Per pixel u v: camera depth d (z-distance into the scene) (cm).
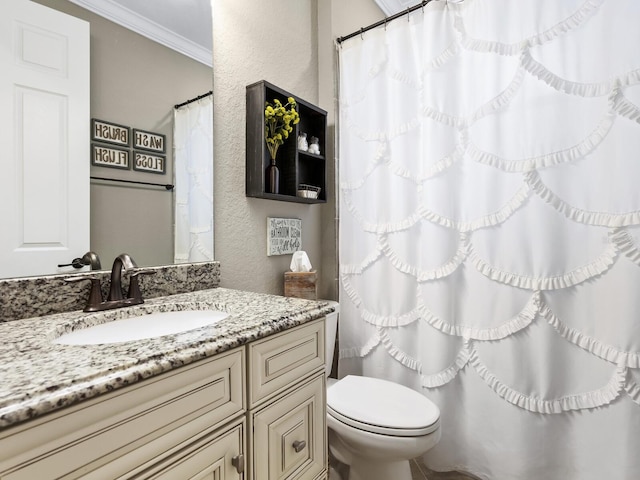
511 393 137
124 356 55
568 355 128
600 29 120
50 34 88
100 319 84
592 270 123
